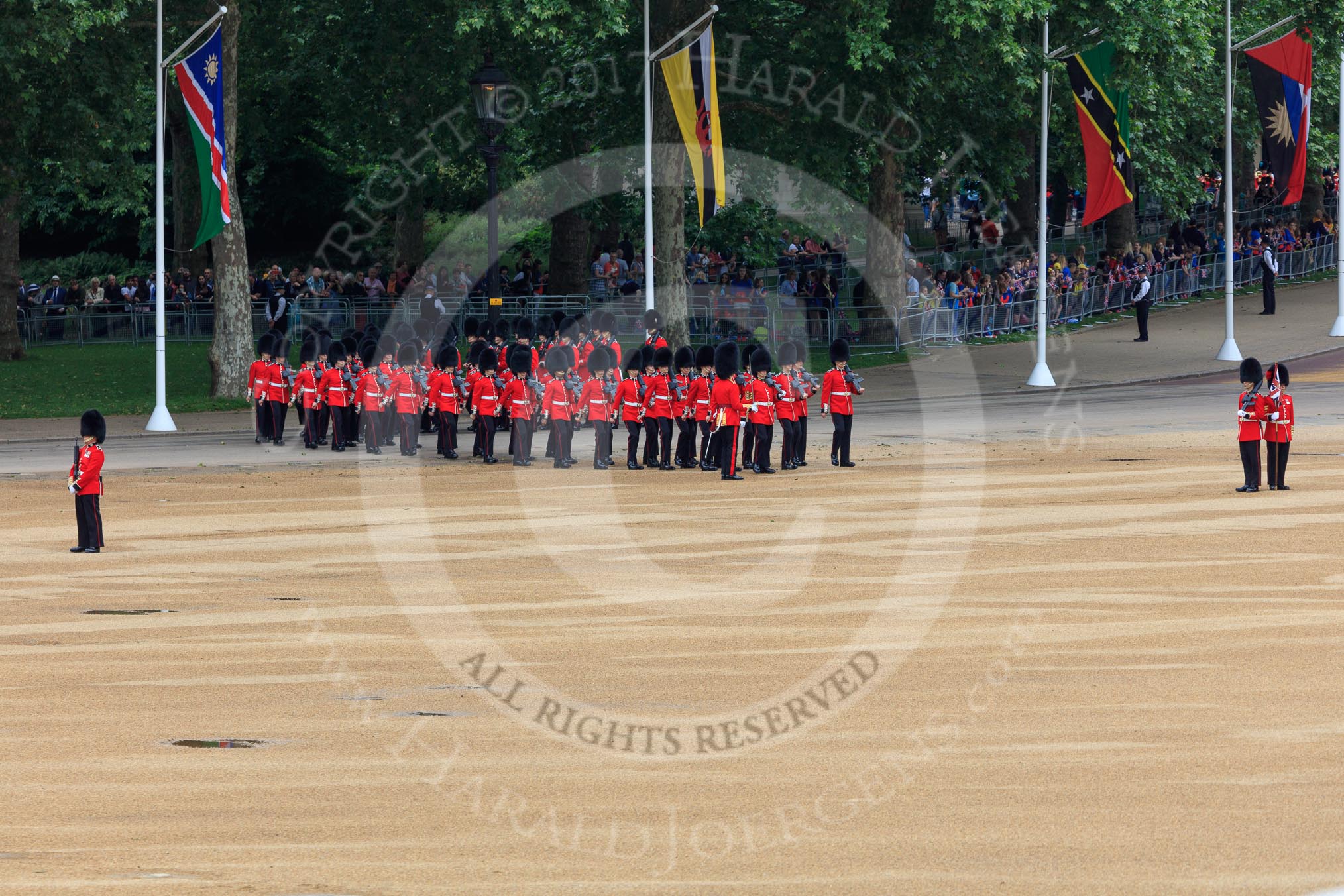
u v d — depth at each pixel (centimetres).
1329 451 11494
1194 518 8594
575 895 3384
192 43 16938
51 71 16262
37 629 6069
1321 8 17825
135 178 18362
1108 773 4181
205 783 4181
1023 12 16388
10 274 18988
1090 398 15475
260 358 13138
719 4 17000
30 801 4038
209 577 7138
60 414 15150
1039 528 8288
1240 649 5584
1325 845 3641
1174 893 3362
